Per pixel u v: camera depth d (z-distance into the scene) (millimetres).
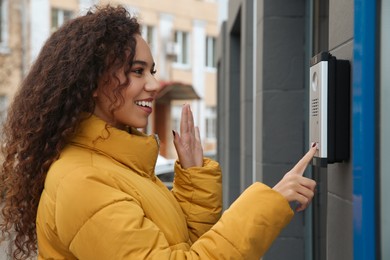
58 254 1714
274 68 3709
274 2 3711
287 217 1650
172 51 23531
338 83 1878
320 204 3277
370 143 1636
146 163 1836
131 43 1797
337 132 1874
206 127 25328
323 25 3238
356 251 1688
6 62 19094
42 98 1802
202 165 2180
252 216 1612
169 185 6242
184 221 1913
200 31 24969
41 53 1876
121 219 1569
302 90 3678
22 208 1884
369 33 1639
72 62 1769
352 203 1794
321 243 3246
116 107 1802
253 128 4684
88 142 1775
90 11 1937
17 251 2086
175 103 23688
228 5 7551
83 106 1775
